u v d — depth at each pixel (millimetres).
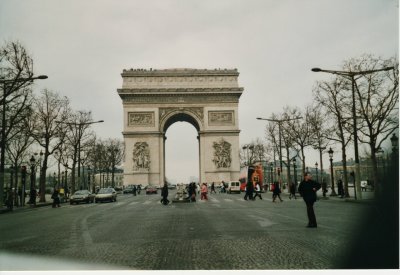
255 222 33969
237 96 157000
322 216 38344
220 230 28703
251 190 78000
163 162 157375
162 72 157625
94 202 88750
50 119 91625
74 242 24484
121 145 177000
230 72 158125
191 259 18188
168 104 156375
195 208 55156
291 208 51719
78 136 113125
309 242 21906
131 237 26062
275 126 127562
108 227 32844
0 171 65562
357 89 60969
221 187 130375
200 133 155625
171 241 23766
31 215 52812
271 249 20125
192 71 158000
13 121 70812
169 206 61594
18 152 81000
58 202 73750
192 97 156625
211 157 154500
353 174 74375
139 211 51906
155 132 154250
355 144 62188
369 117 65875
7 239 27156
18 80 59250
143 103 156000
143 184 151750
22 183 76750
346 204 58500
